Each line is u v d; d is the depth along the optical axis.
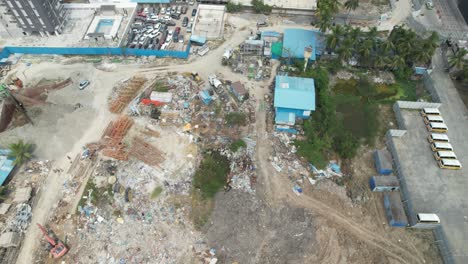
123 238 56.00
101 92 77.75
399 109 73.19
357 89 78.81
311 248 54.25
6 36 89.69
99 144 68.31
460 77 79.12
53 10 85.38
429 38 76.19
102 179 63.16
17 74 82.31
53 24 86.81
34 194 61.97
